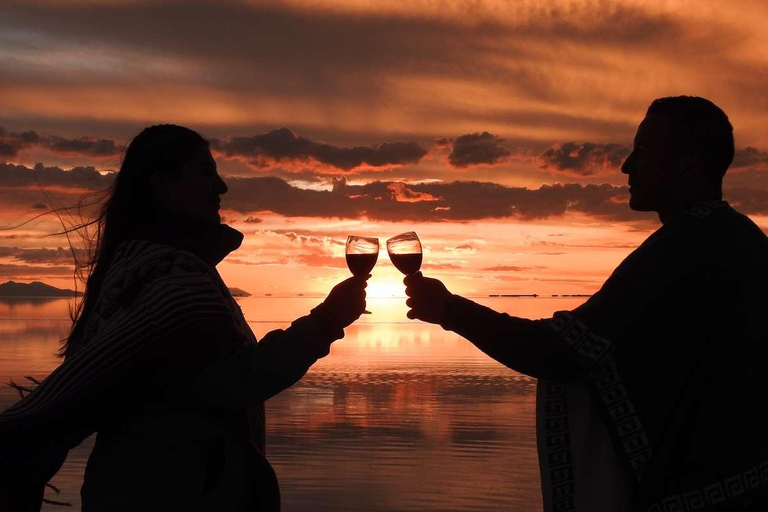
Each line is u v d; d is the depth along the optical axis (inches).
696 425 71.0
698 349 71.6
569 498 74.2
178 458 69.9
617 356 72.6
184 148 78.0
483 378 727.1
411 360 936.9
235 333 70.9
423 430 454.6
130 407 70.2
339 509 289.4
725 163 78.7
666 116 78.6
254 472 71.6
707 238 73.2
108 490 70.4
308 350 69.9
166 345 68.4
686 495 70.3
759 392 72.1
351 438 428.1
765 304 73.0
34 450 68.0
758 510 70.3
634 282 72.4
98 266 78.2
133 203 77.9
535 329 72.7
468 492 314.2
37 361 824.9
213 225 77.9
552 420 76.2
